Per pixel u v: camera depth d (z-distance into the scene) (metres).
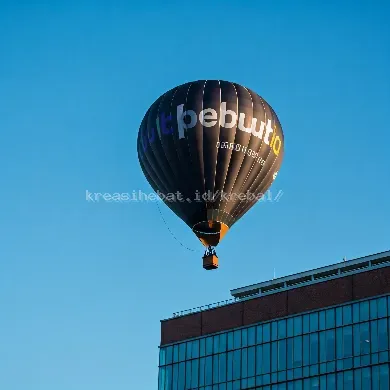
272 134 190.25
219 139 186.88
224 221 187.62
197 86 191.00
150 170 191.75
